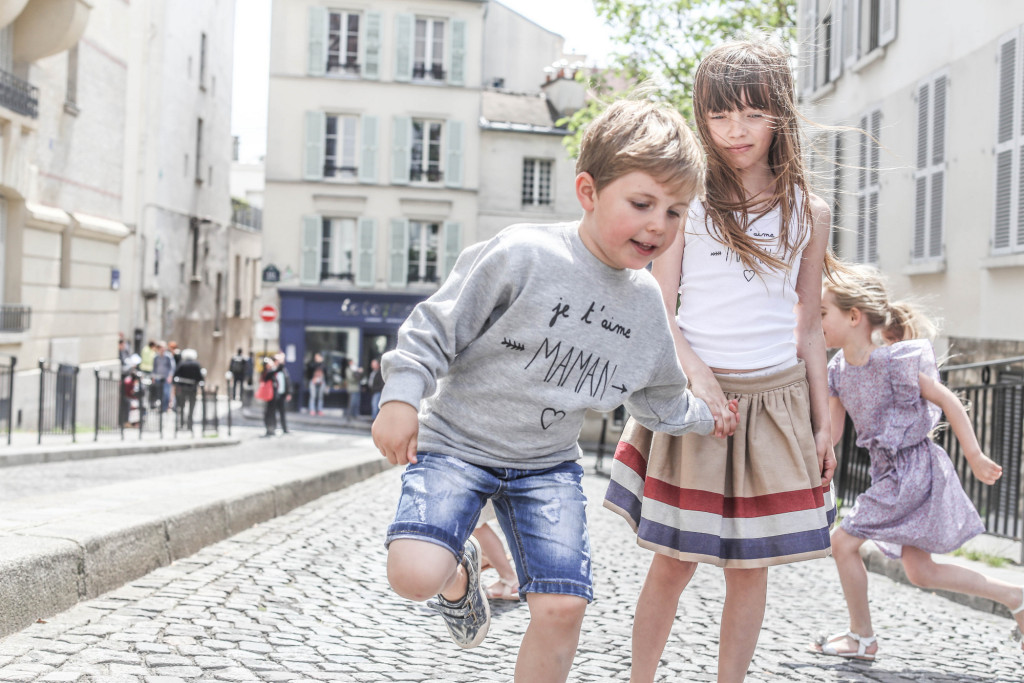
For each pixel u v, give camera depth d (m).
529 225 2.46
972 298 11.67
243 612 4.06
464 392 2.42
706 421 2.71
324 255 33.62
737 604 2.93
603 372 2.44
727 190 2.91
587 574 2.36
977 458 4.18
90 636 3.46
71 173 22.00
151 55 31.38
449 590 2.51
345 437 23.67
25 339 19.47
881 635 4.61
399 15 33.25
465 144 33.84
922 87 13.07
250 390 34.03
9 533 4.05
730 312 2.91
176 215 34.03
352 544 6.20
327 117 33.62
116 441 16.33
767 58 2.86
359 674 3.28
